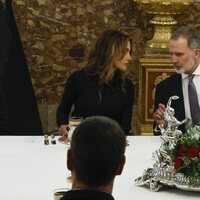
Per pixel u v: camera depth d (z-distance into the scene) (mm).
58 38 6719
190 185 2922
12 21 5875
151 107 6254
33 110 6023
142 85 6254
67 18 6680
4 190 2980
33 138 3971
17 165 3379
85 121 1961
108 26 6719
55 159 3504
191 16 6691
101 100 4211
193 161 2916
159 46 6238
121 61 4203
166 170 3008
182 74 4262
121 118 4289
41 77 6781
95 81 4246
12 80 5879
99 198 1854
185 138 2984
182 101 4227
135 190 3033
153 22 6297
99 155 1879
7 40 5340
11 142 3861
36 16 6656
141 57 6258
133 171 3311
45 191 2975
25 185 3057
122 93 4258
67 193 1878
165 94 4297
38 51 6727
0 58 5270
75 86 4277
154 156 3455
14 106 5891
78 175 1894
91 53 4293
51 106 6812
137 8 6688
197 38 4230
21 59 5945
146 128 6309
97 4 6668
